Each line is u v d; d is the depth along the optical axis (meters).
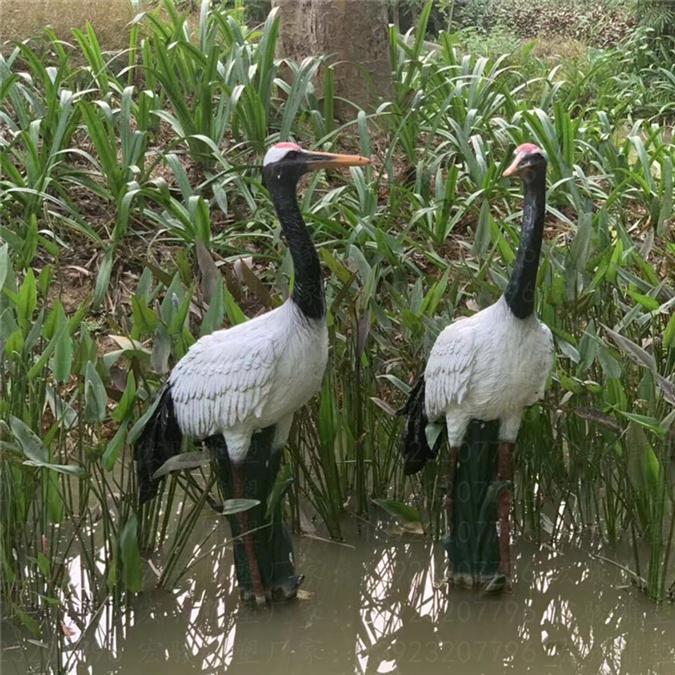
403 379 5.87
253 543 5.15
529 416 5.50
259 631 5.18
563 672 5.07
